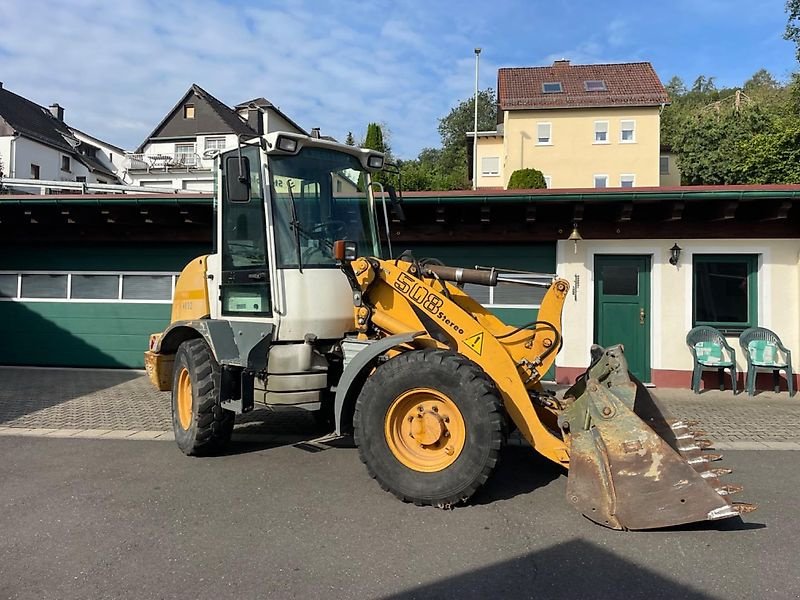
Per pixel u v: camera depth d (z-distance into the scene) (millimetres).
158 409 7828
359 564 3480
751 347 8797
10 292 11250
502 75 38219
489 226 9586
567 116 33500
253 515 4223
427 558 3551
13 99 44312
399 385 4348
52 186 9945
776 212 8586
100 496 4617
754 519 4129
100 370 10883
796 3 24156
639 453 3922
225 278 5707
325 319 5203
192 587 3219
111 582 3273
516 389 4504
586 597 3107
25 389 9148
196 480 4996
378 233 5918
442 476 4254
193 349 5676
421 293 4883
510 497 4570
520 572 3377
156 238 10641
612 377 4445
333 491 4707
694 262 9305
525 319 9719
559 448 4336
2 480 5004
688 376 9180
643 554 3588
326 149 5574
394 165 6129
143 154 47531
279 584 3250
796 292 8945
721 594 3133
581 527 3990
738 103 33250
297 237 5238
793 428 6773
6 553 3635
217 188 5883
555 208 9094
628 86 34844
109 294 11023
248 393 5199
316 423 6910
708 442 4973
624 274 9477
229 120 47438
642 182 33031
